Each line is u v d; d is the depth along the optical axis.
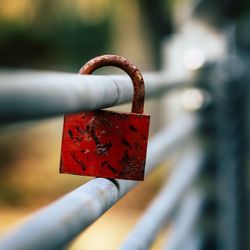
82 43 17.59
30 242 1.08
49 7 16.42
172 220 3.89
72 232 1.30
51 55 17.80
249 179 5.86
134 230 2.56
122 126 1.71
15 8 16.33
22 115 0.99
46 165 11.40
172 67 4.21
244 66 6.47
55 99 1.12
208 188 4.49
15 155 11.88
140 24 13.42
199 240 4.16
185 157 3.83
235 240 4.76
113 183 1.75
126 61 1.75
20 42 17.25
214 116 4.50
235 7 5.67
